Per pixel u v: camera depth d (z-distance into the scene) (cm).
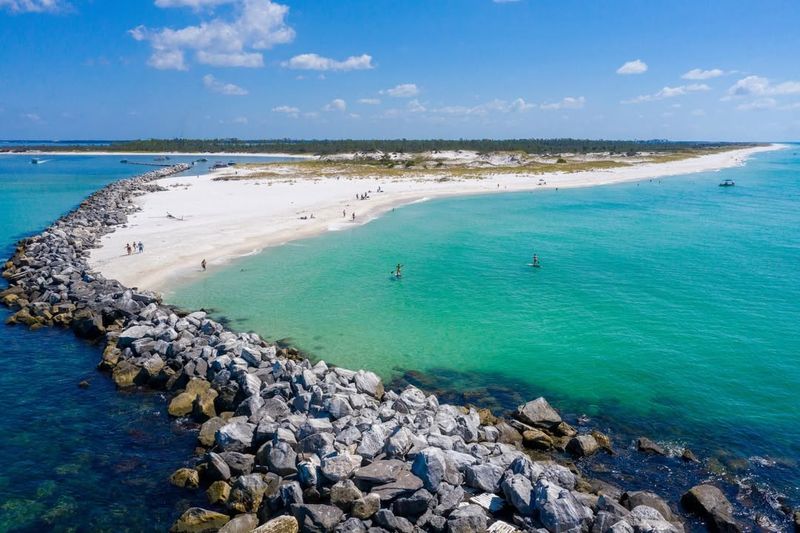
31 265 4975
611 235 7056
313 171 15488
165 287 4531
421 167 16675
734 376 3081
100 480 2108
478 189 12006
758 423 2602
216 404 2614
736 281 4903
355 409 2391
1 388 2853
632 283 4834
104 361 3083
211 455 2064
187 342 3184
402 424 2261
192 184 11844
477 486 1920
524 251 6078
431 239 6644
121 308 3697
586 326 3812
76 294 4103
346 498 1784
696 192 12175
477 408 2730
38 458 2244
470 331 3716
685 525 1895
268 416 2338
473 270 5241
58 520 1889
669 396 2859
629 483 2127
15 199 10006
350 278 4903
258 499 1895
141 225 6894
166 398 2770
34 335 3603
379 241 6456
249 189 10869
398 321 3891
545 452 2333
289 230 6875
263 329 3712
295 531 1741
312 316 3966
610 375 3094
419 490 1814
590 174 15700
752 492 2091
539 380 3045
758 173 17988
